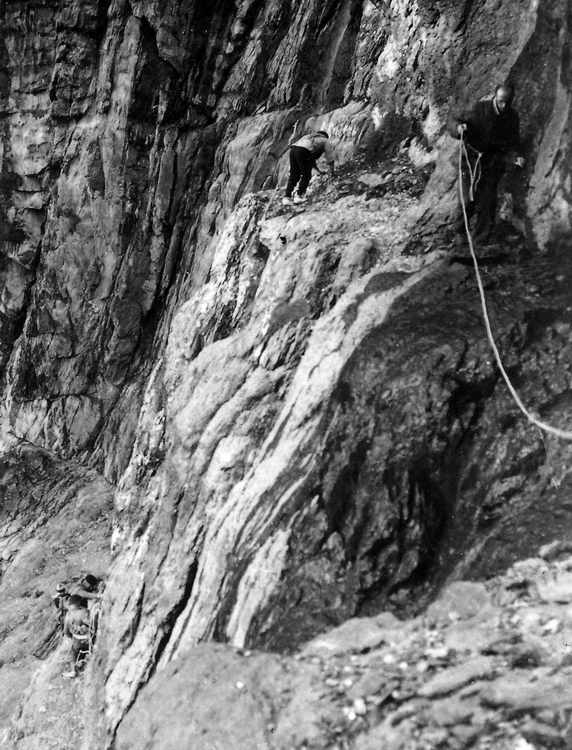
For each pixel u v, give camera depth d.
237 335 7.52
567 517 4.17
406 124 9.16
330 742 3.43
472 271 5.72
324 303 6.80
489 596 3.97
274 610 4.46
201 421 6.89
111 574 7.29
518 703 3.20
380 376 5.05
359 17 11.58
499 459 4.57
